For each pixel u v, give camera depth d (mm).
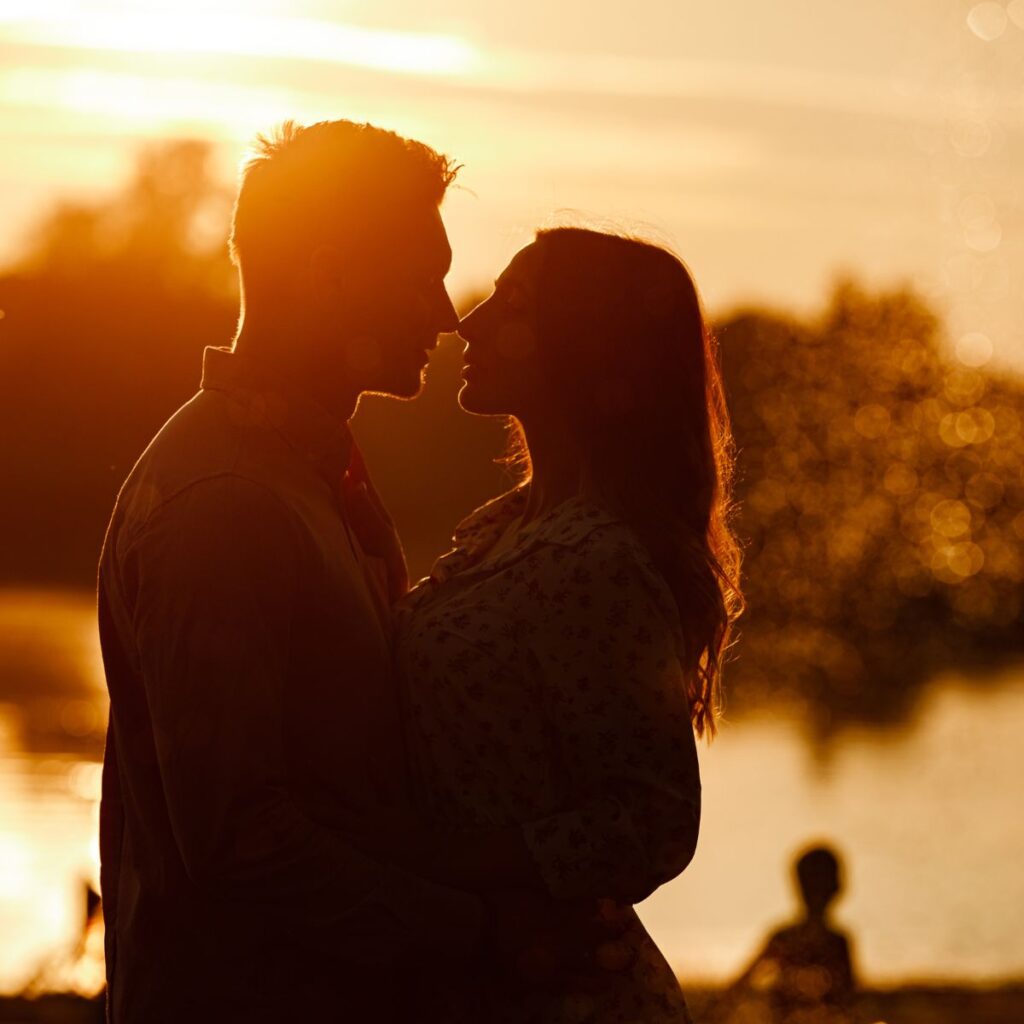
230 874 3090
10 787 26875
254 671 3121
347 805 3352
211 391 3402
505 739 3445
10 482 71438
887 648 53344
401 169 3559
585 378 3654
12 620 58219
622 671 3402
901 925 17797
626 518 3619
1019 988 11898
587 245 3691
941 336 50969
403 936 3229
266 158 3561
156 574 3141
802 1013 9312
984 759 33719
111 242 67938
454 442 61844
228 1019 3311
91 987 11562
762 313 49531
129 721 3395
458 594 3605
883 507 53594
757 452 50250
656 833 3361
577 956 3375
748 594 53031
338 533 3447
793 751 34781
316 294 3475
